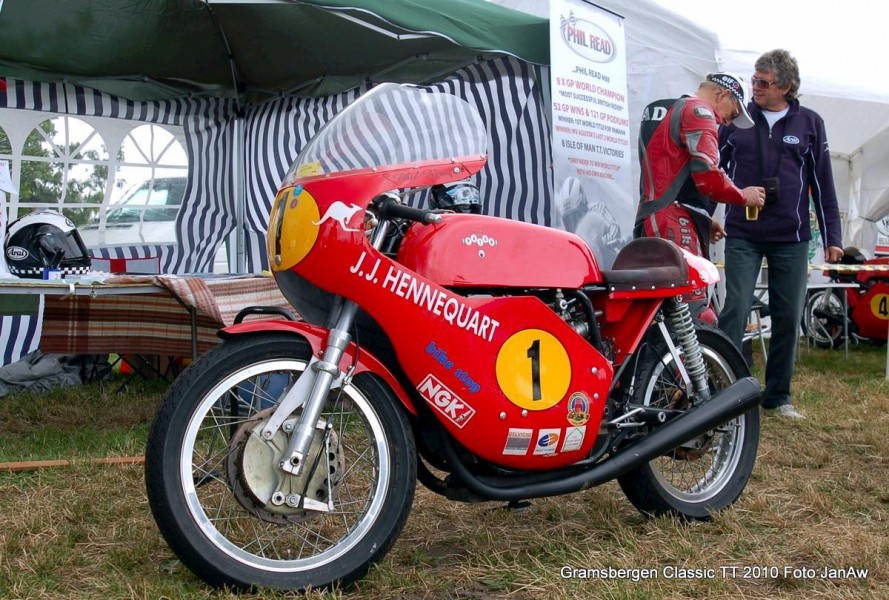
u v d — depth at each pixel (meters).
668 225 4.56
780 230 5.02
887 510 3.41
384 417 2.55
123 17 6.35
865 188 11.34
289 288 2.59
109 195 7.06
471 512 3.32
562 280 2.77
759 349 9.09
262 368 2.44
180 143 7.42
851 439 4.62
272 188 7.61
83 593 2.47
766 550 2.88
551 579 2.61
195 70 7.17
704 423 3.01
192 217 7.51
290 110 7.54
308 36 6.69
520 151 6.77
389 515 2.54
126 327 5.31
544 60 5.99
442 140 2.64
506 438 2.62
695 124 4.42
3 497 3.43
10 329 6.16
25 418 5.07
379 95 2.62
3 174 4.54
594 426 2.79
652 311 3.01
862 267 7.84
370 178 2.48
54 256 4.59
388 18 5.31
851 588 2.59
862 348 9.36
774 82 5.06
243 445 2.38
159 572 2.62
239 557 2.38
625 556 2.80
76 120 6.84
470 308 2.58
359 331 2.64
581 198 5.74
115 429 4.73
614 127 6.05
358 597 2.47
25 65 6.49
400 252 2.62
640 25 7.42
